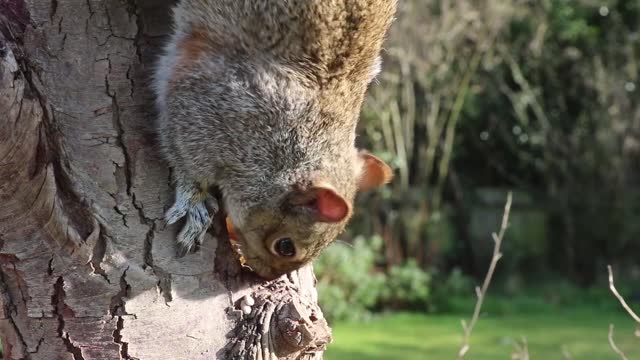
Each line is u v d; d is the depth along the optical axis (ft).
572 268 9.73
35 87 2.30
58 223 2.29
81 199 2.32
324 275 7.66
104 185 2.34
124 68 2.36
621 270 9.70
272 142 2.57
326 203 2.47
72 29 2.33
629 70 10.00
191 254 2.40
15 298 2.35
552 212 9.90
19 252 2.31
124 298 2.34
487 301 8.32
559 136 10.03
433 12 8.91
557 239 9.86
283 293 2.47
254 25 2.54
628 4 9.94
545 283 9.29
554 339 6.55
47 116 2.30
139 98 2.38
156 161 2.39
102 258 2.33
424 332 6.95
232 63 2.55
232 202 2.59
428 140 9.30
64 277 2.33
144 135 2.38
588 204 9.93
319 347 2.44
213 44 2.54
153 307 2.36
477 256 9.56
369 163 2.74
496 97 9.82
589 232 9.89
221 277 2.43
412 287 8.01
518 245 9.70
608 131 10.03
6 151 2.21
